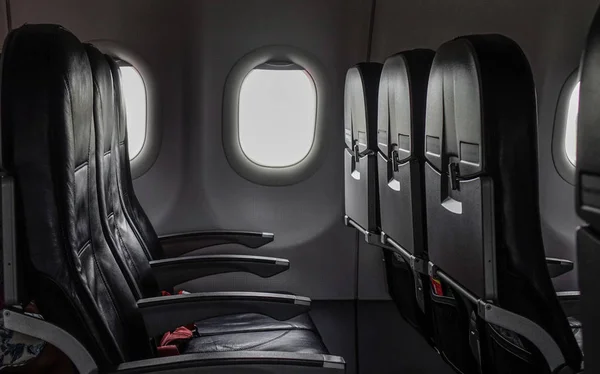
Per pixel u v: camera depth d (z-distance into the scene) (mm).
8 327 1537
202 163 3711
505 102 1522
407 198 2203
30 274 1537
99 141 1966
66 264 1549
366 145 2736
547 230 3398
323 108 3699
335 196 3822
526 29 3334
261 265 2865
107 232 2045
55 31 1533
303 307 2326
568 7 3254
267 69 3668
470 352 1994
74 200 1566
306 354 1705
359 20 3617
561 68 3307
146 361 1662
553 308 1584
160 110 3631
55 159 1504
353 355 3336
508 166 1534
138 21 3562
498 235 1561
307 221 3838
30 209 1508
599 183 944
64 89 1501
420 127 2129
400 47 3566
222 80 3654
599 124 938
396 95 2279
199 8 3592
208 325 2711
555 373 1596
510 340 1686
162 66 3605
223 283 3891
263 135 3732
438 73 1789
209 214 3754
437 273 1936
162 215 3715
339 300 3945
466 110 1607
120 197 2602
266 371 1673
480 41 1574
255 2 3609
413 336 3566
